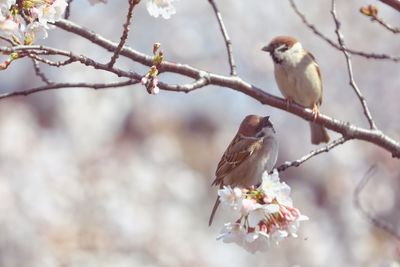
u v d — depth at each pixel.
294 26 16.12
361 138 6.45
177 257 13.38
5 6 4.40
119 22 16.39
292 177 16.02
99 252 12.83
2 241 12.52
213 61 16.20
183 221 13.87
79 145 14.98
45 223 12.91
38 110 15.77
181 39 16.27
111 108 15.67
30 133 14.82
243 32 16.17
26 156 14.01
